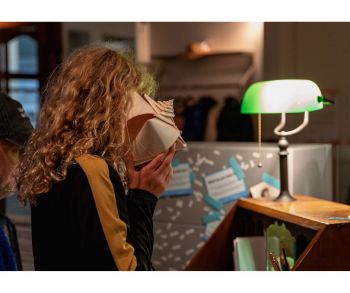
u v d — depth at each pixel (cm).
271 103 211
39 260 145
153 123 152
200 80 542
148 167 151
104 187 137
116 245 135
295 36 445
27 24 515
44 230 143
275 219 217
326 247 175
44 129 148
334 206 211
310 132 425
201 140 532
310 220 183
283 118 223
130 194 150
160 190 153
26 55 567
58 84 152
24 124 156
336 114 421
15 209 297
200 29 532
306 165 249
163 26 550
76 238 135
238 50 515
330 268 175
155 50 555
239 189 256
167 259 274
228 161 258
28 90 531
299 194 246
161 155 153
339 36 423
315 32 435
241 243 220
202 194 265
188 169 268
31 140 151
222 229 237
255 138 470
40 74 525
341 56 423
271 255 200
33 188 144
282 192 226
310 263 174
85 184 136
